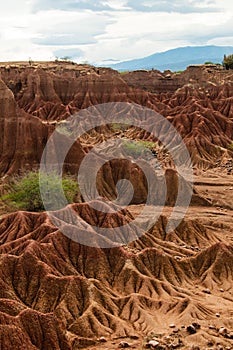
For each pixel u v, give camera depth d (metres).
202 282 61.47
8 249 59.47
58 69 185.62
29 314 43.31
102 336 48.09
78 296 52.41
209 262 63.97
